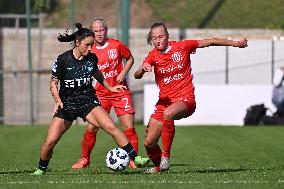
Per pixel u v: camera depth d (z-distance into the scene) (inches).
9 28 3309.5
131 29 3371.1
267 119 2965.1
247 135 2433.6
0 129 2758.4
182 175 1241.4
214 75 3223.4
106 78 1504.7
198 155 1808.6
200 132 2564.0
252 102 2997.0
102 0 3757.4
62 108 1230.9
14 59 3307.1
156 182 1131.9
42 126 2933.1
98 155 1828.2
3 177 1235.9
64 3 3764.8
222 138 2322.8
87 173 1320.1
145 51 3358.8
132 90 3257.9
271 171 1339.8
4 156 1819.6
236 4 4030.5
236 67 3223.4
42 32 3304.6
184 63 1282.0
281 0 4045.3
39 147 2075.5
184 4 4033.0
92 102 1250.0
